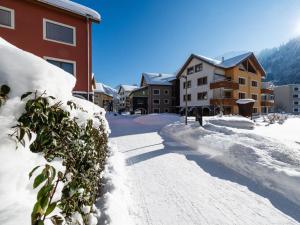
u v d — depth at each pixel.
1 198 0.93
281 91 62.44
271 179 4.21
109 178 3.95
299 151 5.44
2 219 0.87
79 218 1.60
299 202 3.47
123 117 28.17
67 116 1.73
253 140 6.90
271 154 5.34
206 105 28.78
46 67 1.62
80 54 12.26
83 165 2.15
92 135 2.73
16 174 1.03
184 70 34.28
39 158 1.29
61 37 11.62
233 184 4.26
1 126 1.14
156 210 3.22
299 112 60.78
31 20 10.45
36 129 1.39
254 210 3.27
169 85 40.44
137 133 12.30
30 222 0.92
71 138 1.86
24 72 1.47
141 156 6.46
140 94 42.31
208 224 2.89
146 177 4.60
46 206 1.08
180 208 3.29
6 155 1.03
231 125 14.23
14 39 9.91
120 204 3.11
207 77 28.73
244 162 5.16
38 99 1.41
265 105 33.22
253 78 30.62
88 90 12.53
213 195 3.76
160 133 12.35
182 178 4.57
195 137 8.85
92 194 2.43
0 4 9.56
